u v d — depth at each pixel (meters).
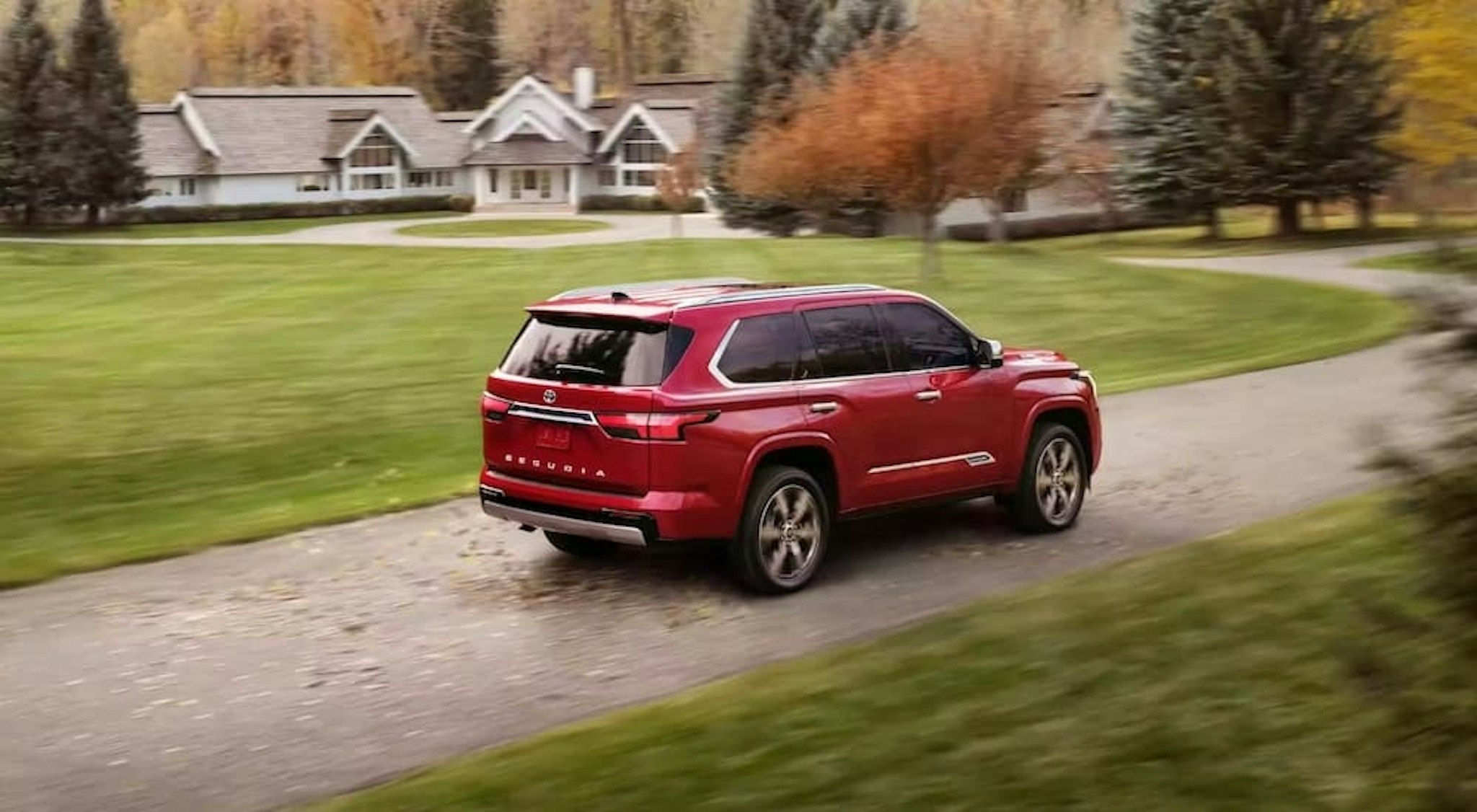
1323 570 8.20
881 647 7.42
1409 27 20.88
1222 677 6.48
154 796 5.81
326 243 58.94
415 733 6.53
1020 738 5.91
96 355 22.59
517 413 9.02
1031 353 10.94
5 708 6.93
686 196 62.81
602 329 8.87
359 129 90.00
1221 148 53.56
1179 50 56.09
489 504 9.26
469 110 143.00
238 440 15.05
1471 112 19.61
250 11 142.12
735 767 5.77
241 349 23.06
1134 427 14.96
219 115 87.19
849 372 9.35
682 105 92.94
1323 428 14.52
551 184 94.50
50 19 136.12
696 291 9.35
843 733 6.09
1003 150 34.44
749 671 7.39
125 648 7.91
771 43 60.84
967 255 41.00
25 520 11.52
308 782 5.95
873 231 57.62
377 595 9.03
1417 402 15.99
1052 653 7.04
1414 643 6.45
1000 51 35.25
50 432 15.41
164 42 139.88
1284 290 32.47
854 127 36.84
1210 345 23.56
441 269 40.44
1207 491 11.77
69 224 77.88
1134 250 52.00
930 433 9.74
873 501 9.49
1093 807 5.22
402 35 142.12
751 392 8.77
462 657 7.72
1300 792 5.20
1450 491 3.90
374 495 12.16
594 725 6.38
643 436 8.41
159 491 12.72
